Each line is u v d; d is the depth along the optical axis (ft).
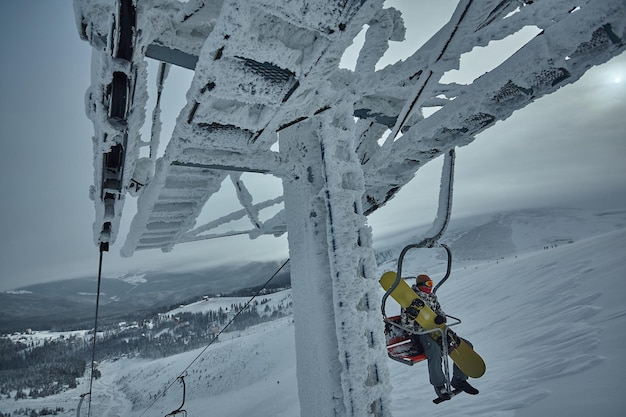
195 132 9.89
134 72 7.85
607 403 12.21
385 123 15.70
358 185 11.62
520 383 17.79
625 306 21.72
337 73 11.94
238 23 6.28
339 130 11.37
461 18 8.63
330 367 10.93
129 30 6.65
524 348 23.48
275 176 13.16
